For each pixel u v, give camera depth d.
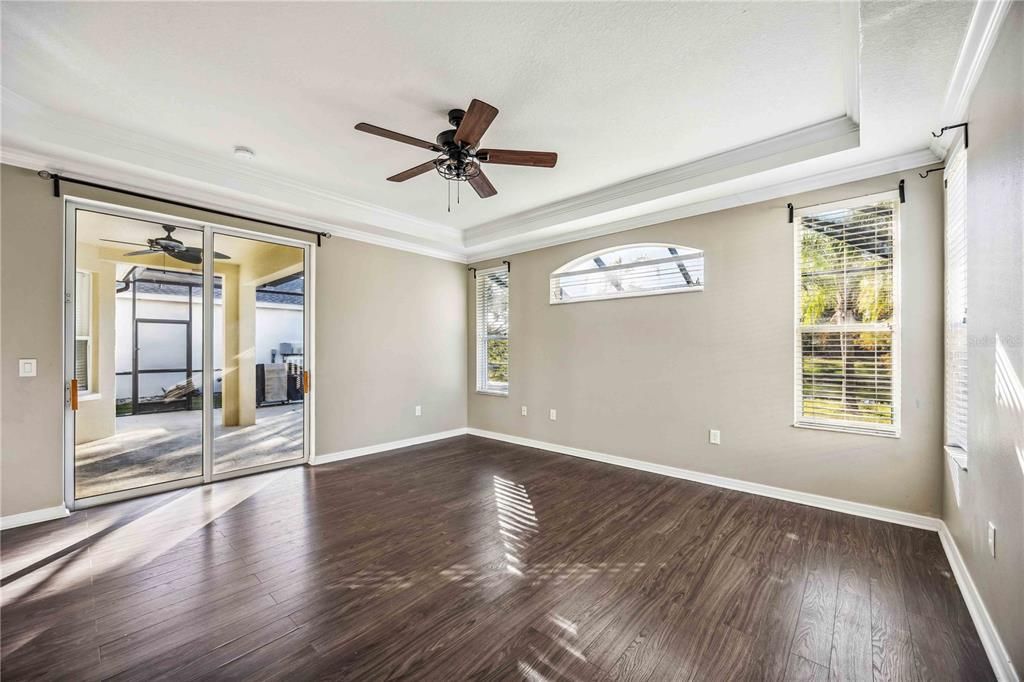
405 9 1.88
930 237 2.85
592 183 3.94
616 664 1.67
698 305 3.93
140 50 2.14
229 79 2.38
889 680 1.59
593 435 4.69
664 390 4.14
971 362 2.05
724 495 3.55
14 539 2.71
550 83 2.43
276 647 1.76
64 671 1.62
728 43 2.10
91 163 3.03
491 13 1.91
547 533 2.84
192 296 3.73
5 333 2.87
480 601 2.08
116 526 2.92
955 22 1.68
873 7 1.63
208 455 3.81
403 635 1.83
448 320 5.80
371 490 3.68
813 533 2.81
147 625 1.89
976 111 1.95
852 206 3.16
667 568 2.38
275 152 3.29
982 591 1.86
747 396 3.63
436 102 2.61
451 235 5.47
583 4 1.86
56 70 2.29
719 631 1.86
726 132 3.00
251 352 4.07
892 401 3.02
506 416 5.57
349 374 4.75
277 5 1.85
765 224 3.54
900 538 2.72
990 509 1.76
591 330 4.72
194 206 3.67
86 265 3.23
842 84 2.44
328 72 2.32
